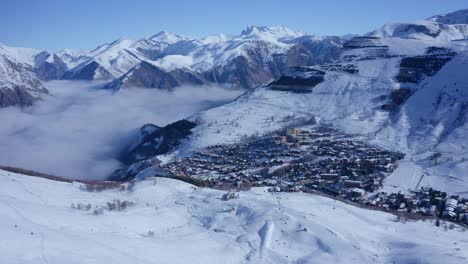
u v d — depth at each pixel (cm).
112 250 6619
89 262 5866
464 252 7988
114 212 9512
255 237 8538
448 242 9156
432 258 7519
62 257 5800
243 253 7894
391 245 8562
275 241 8431
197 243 8100
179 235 8619
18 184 10606
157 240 7944
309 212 10250
